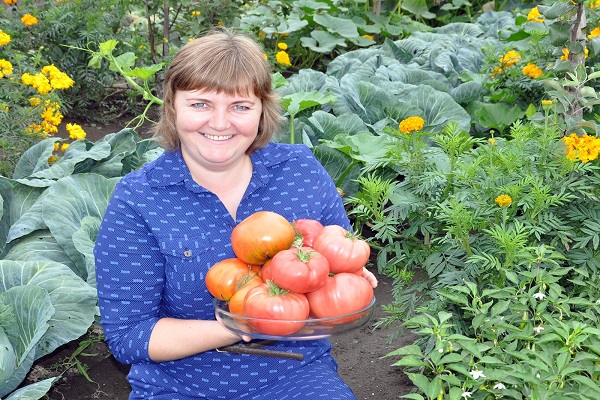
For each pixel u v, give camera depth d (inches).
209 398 96.5
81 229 159.3
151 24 315.9
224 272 81.9
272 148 97.7
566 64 163.9
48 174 181.8
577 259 127.3
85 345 152.9
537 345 108.0
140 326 92.2
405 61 312.2
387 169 207.6
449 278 127.3
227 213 93.4
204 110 87.2
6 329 131.6
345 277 80.3
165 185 92.5
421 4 386.3
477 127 257.0
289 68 347.3
